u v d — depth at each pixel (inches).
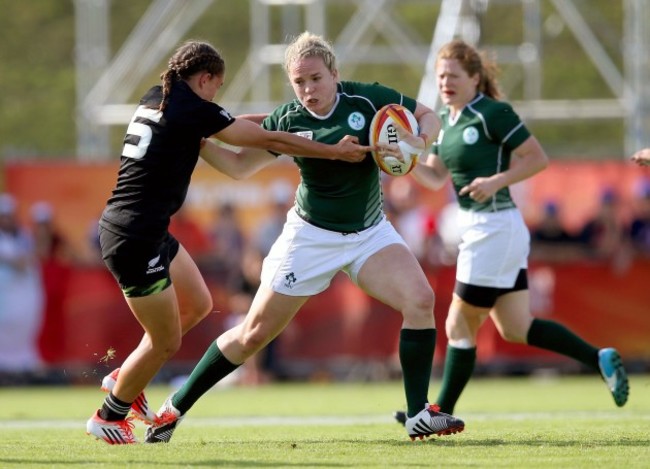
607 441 901.8
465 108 1079.6
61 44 4436.5
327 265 901.8
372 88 919.0
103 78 3014.3
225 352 921.5
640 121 2871.6
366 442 910.4
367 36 4237.2
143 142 850.8
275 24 4377.5
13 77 4212.6
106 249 859.4
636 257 2153.1
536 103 3159.5
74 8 4655.5
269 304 908.0
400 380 2177.7
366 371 2174.0
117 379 904.3
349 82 919.0
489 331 2192.4
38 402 1766.7
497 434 982.4
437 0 3093.0
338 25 4436.5
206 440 960.9
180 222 2140.7
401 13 4537.4
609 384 1101.7
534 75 3346.5
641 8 2888.8
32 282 2114.9
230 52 4298.7
